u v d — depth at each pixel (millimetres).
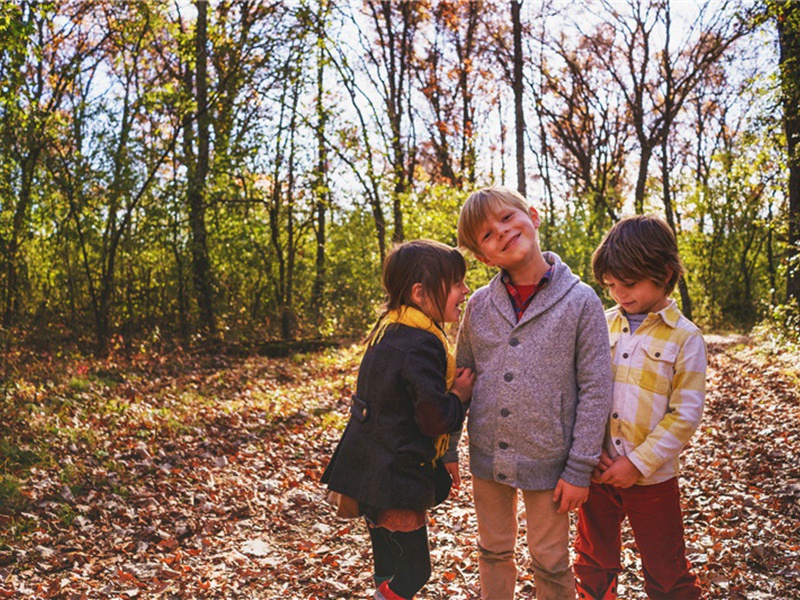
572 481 2283
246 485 5559
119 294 13820
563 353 2373
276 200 16469
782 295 23156
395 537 2354
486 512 2527
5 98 8727
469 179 24891
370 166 15633
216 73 15070
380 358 2387
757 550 3777
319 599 3500
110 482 5418
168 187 13867
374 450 2340
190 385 10047
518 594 3389
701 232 26906
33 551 4180
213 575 3869
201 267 14641
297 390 10094
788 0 11367
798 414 7105
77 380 8969
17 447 5906
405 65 23875
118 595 3611
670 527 2438
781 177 12539
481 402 2477
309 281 20531
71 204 12320
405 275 2439
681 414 2369
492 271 16922
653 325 2492
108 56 16375
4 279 13062
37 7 8266
